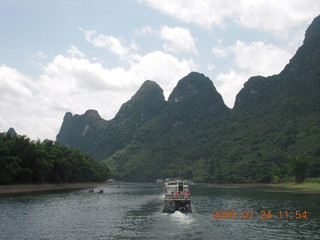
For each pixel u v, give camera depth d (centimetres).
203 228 3709
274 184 16475
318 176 15212
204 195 9125
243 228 3706
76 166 14462
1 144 9050
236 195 9000
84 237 3225
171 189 7369
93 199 7612
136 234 3375
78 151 16325
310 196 8231
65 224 3931
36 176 10838
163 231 3534
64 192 9825
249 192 10444
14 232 3409
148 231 3531
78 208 5600
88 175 16612
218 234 3378
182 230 3594
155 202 7012
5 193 8412
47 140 13562
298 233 3431
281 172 17962
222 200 7362
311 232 3481
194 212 5172
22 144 10156
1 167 8769
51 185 11738
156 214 4925
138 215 4809
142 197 8544
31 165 10631
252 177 19612
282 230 3588
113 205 6272
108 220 4291
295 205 5981
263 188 13462
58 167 12412
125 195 9356
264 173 18988
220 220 4300
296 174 14438
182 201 5256
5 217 4322
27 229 3578
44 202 6338
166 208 5259
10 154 9894
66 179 13062
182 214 4925
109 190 12619
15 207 5372
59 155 12694
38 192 9275
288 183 15475
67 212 5022
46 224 3897
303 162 14175
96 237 3231
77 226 3809
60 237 3219
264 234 3381
